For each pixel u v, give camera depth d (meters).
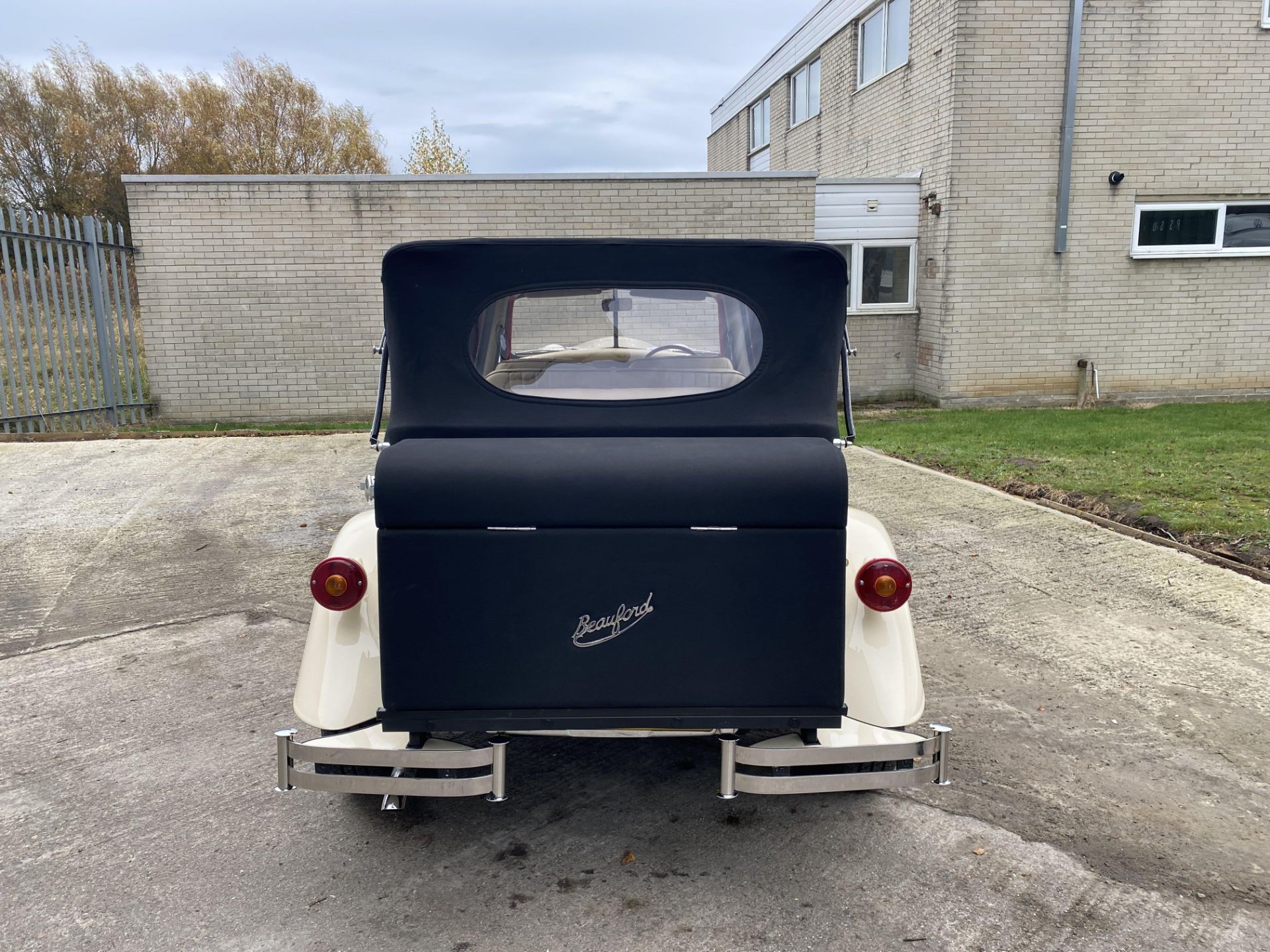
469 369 2.60
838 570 2.34
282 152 30.36
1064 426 9.94
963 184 11.70
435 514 2.28
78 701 3.82
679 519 2.29
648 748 3.50
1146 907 2.51
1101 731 3.50
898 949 2.36
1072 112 11.47
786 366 2.65
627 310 2.73
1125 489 6.72
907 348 12.96
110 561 5.68
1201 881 2.62
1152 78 11.48
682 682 2.38
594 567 2.32
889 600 2.58
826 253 2.56
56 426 10.27
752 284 2.61
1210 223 12.01
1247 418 10.18
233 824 2.94
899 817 2.97
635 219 11.49
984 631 4.46
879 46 13.95
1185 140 11.66
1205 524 5.73
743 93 21.75
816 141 16.75
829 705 2.40
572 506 2.28
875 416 11.49
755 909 2.53
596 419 2.64
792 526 2.32
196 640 4.48
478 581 2.32
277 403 11.64
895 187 12.50
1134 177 11.73
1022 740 3.44
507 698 2.38
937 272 12.20
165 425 11.33
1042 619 4.60
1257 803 3.02
